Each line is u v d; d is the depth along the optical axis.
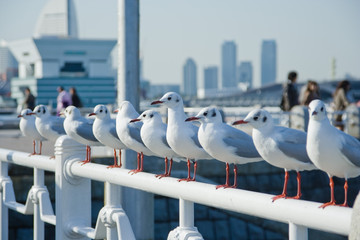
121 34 10.86
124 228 4.86
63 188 5.60
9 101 187.38
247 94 93.88
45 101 180.25
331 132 3.96
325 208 3.14
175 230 4.23
